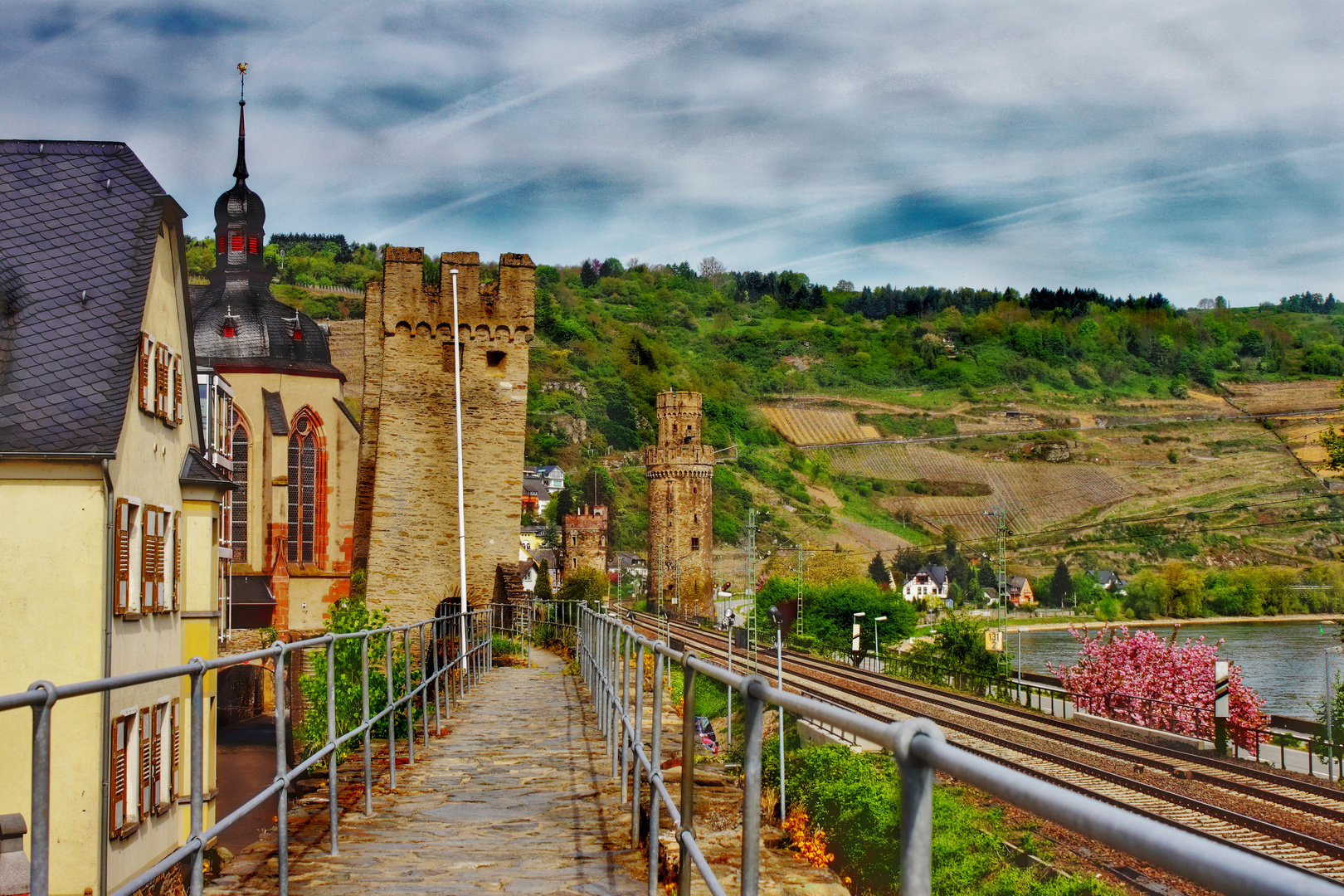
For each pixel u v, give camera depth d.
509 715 18.00
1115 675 45.53
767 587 91.00
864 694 39.97
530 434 185.25
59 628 16.31
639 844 8.61
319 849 8.63
